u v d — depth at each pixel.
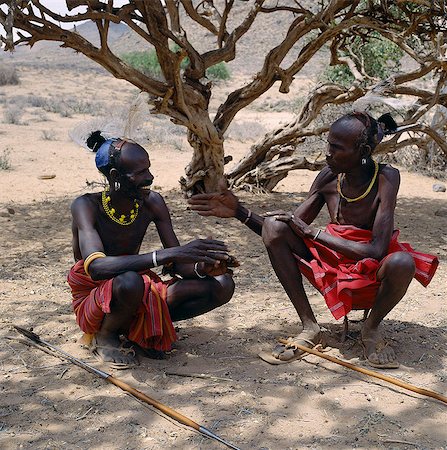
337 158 3.77
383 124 4.12
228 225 7.58
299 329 4.59
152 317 3.88
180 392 3.65
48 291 5.34
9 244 6.70
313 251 4.05
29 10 6.36
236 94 8.27
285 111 25.20
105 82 35.69
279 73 8.00
